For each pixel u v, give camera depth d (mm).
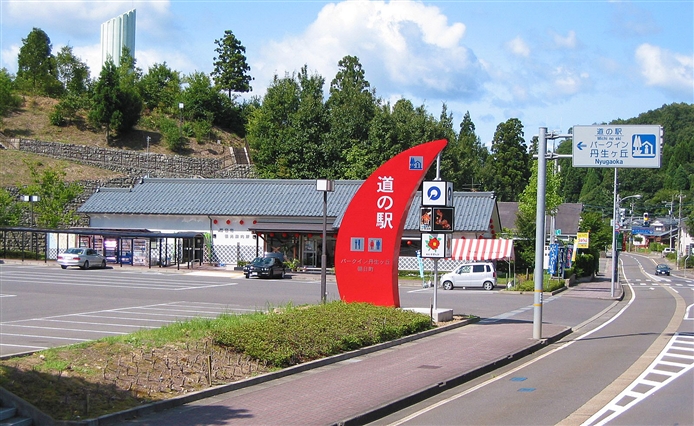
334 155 73375
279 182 60125
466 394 12711
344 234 23531
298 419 10133
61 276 41969
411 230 53062
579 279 66000
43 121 72188
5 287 33938
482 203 55000
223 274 49062
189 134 79188
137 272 48094
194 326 16719
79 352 13023
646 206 116750
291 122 79125
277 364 13977
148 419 10016
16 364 11586
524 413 11016
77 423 9188
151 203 58688
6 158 61906
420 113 79062
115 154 68250
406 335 19516
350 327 17641
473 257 48875
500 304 34094
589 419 10555
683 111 159625
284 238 55719
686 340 21188
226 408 10781
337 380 13266
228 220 56844
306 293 35375
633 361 16750
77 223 60562
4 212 55406
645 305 37406
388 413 11109
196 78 86250
